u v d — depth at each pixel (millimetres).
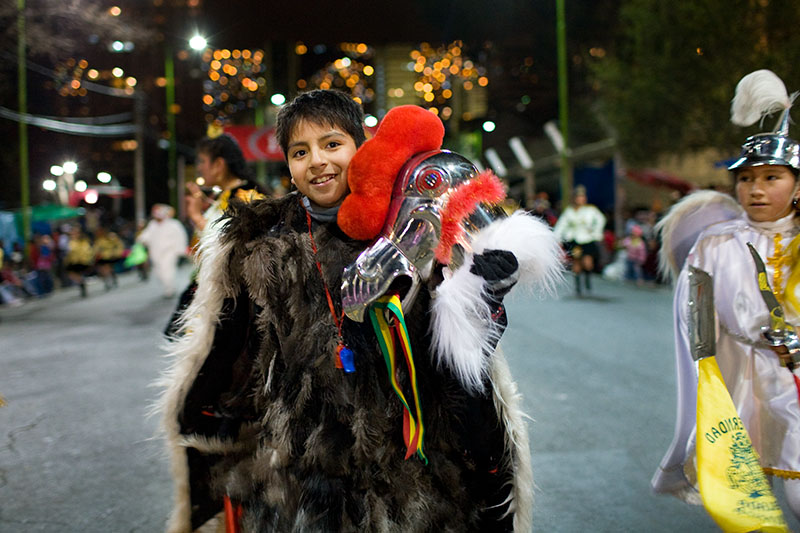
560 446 4535
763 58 13469
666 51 15188
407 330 1969
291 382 1997
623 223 20500
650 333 8828
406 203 1902
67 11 15953
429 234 1871
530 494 2092
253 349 2117
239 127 24297
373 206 1928
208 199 3861
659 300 12422
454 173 1930
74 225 23016
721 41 14258
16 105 22125
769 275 2727
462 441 2025
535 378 6391
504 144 35219
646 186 23500
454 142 37438
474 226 1922
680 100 15133
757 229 2791
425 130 1953
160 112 39531
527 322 9883
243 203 2123
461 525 2021
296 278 2008
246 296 2100
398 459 1966
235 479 2092
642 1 16031
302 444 1988
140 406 5703
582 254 13164
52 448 4695
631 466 4184
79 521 3545
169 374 2225
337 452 1954
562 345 8031
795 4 13539
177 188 35188
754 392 2691
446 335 1882
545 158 27938
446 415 1996
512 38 29766
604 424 4965
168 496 3846
